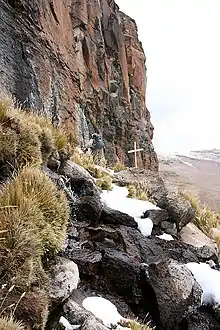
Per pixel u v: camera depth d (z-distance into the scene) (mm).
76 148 10023
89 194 6887
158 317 4840
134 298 5004
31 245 3473
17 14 15562
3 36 13992
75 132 20672
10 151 5191
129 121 32469
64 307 4000
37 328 3172
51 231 4078
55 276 3934
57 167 6832
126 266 5117
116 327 4176
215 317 5316
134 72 38656
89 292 4773
